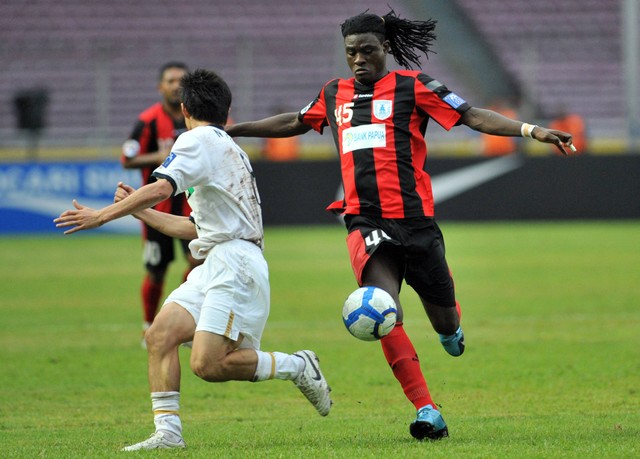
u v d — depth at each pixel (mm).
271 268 58844
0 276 57125
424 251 20828
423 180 21172
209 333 19125
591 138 89188
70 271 59375
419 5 101438
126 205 18469
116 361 32125
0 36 99125
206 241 19656
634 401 24594
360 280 20625
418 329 38156
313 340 35781
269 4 104188
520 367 29781
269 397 26594
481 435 20266
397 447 18797
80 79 96562
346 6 104500
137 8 102938
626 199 81188
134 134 36281
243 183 19797
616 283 50688
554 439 19469
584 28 103500
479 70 99750
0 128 94438
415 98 20984
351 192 21109
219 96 19969
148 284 35844
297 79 97875
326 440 20062
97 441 20359
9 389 27656
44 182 79438
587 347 33219
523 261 60312
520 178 80875
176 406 19250
